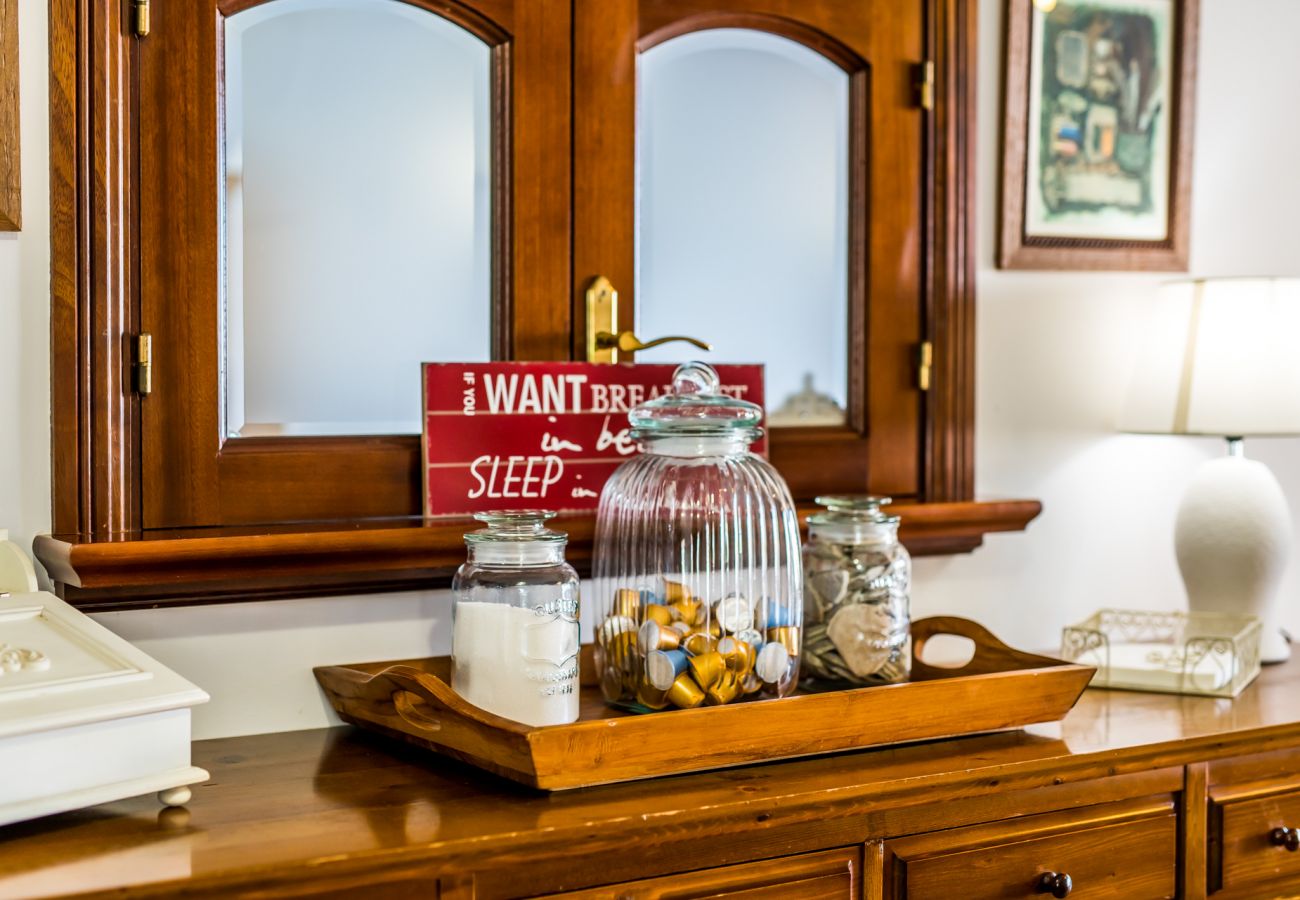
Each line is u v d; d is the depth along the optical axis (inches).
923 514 75.1
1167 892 62.2
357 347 65.8
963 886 56.6
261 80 63.0
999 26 82.9
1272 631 80.4
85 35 58.2
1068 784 59.1
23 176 57.8
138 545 55.6
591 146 70.1
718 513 59.4
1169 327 81.6
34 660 48.5
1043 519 86.0
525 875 48.1
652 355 72.6
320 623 64.1
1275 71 94.2
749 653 58.2
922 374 79.9
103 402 58.9
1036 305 85.3
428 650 66.9
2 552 56.3
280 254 63.8
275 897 43.7
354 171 65.4
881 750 58.6
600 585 61.4
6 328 57.7
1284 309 78.8
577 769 50.8
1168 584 91.1
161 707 47.9
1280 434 77.8
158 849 45.0
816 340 77.9
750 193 75.4
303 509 63.9
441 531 62.1
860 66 77.8
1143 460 89.7
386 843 45.5
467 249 68.4
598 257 70.5
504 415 66.1
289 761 57.2
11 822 44.8
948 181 80.4
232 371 62.9
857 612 62.4
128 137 59.5
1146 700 69.7
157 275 60.4
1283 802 65.4
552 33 68.8
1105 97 86.3
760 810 50.9
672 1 72.0
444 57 67.2
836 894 53.8
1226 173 92.8
